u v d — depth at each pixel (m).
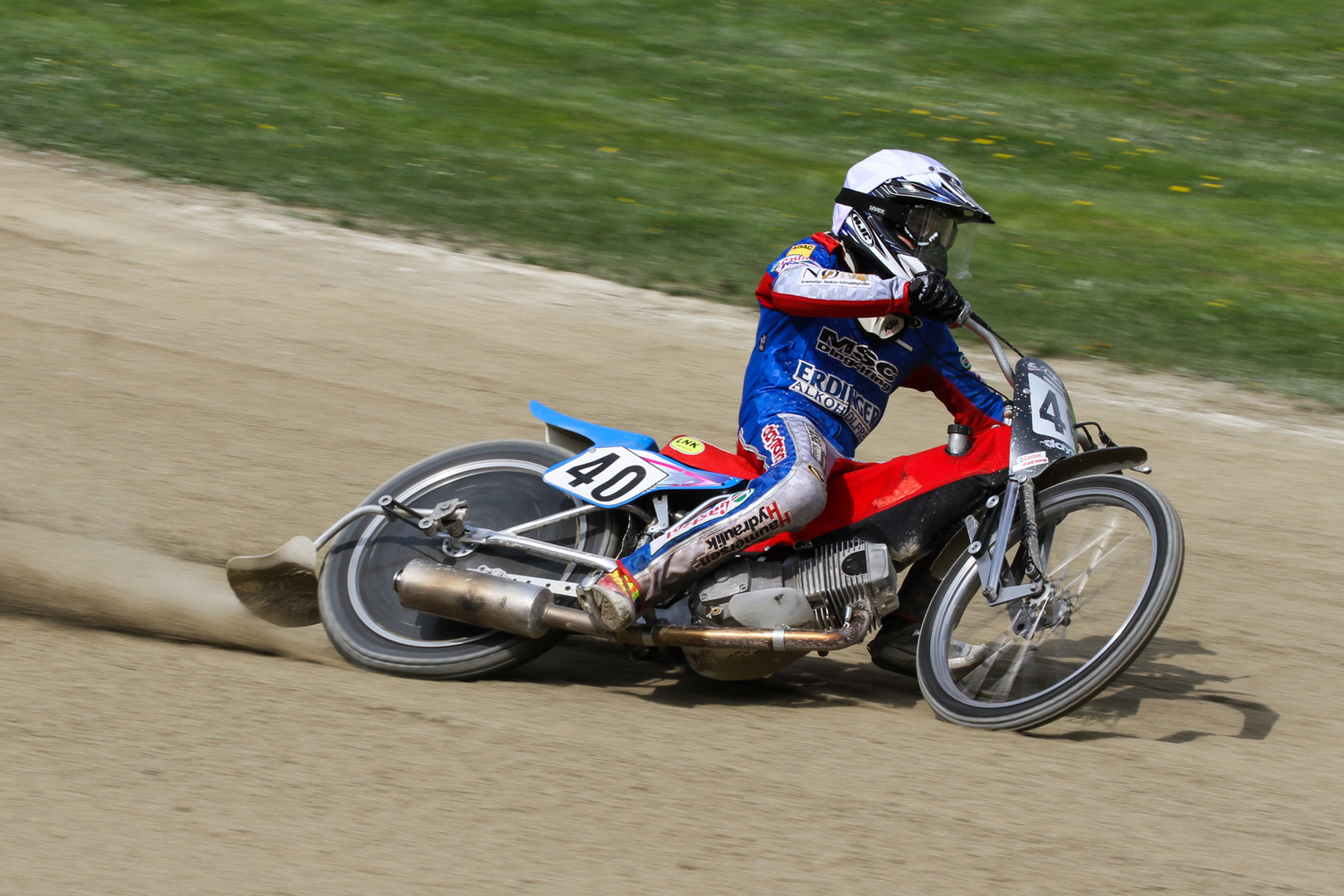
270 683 6.93
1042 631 7.14
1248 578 9.70
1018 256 19.14
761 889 5.10
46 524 9.27
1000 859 5.46
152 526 9.41
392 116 24.05
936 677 7.20
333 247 17.14
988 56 31.88
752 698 7.54
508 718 6.76
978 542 7.19
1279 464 12.24
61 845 5.11
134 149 20.52
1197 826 5.89
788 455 7.11
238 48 27.78
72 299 14.37
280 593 7.82
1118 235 20.80
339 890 4.93
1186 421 13.27
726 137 24.78
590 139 23.73
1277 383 14.60
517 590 7.30
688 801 5.84
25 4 29.41
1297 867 5.55
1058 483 7.21
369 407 12.16
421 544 7.97
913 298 6.89
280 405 12.04
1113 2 36.47
